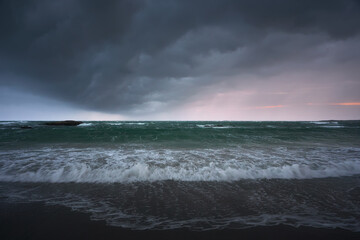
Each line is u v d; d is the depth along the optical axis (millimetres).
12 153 8039
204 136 14766
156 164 6293
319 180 5062
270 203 3639
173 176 5262
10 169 5637
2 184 4629
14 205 3494
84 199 3809
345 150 9016
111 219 3029
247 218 3061
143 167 5691
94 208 3416
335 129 19688
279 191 4273
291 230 2703
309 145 10727
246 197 3932
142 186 4570
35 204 3557
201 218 3066
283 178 5207
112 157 7297
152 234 2615
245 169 5852
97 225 2844
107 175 5266
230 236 2566
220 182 4879
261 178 5191
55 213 3207
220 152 8461
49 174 5273
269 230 2705
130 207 3461
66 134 15352
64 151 8602
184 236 2568
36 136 14141
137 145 10711
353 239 2482
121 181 4902
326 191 4273
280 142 11930
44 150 8867
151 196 3975
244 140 12898
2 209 3320
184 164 6320
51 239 2486
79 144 11023
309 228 2760
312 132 17312
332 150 9016
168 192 4195
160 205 3545
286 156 7594
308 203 3639
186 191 4258
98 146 10281
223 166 6152
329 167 6113
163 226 2822
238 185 4660
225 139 13359
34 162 6426
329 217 3094
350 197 3938
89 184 4688
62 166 5961
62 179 4992
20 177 5074
